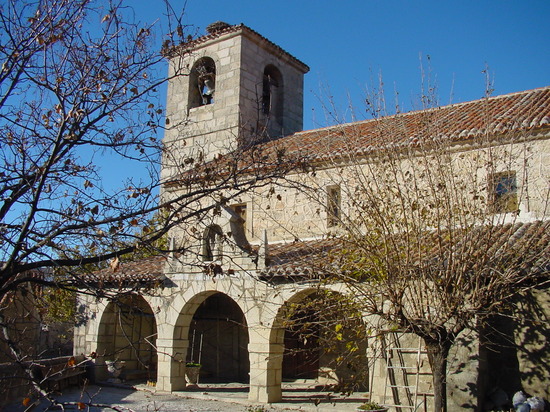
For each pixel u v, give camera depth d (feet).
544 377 39.50
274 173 25.43
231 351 71.10
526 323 40.52
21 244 20.84
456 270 31.81
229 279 55.26
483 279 32.45
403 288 31.91
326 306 40.68
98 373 66.80
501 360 41.50
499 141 44.80
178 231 58.85
